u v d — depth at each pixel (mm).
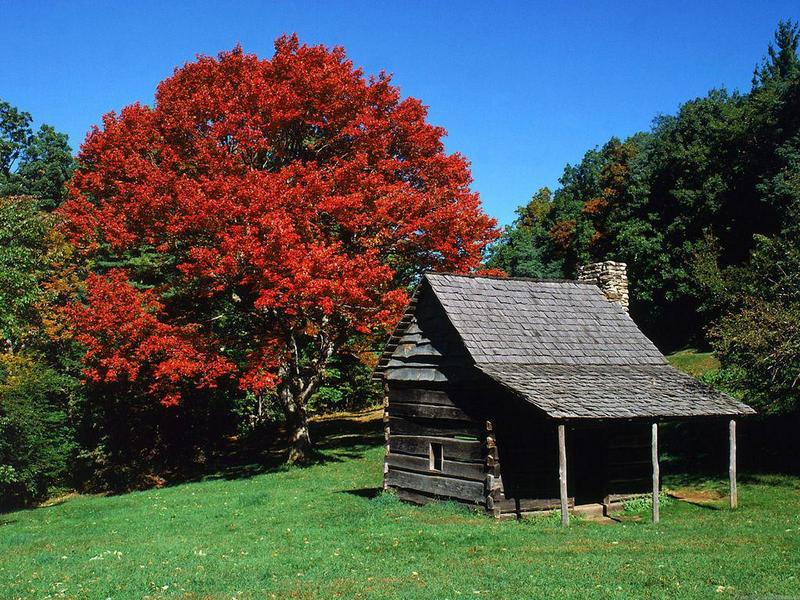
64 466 27844
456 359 18234
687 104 53188
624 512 17844
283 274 23125
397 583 10406
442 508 17609
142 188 24203
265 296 22422
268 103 25484
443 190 27031
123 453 30328
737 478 21109
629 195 51844
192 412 31500
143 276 30453
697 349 42031
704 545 12664
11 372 26453
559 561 11531
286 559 12586
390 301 24297
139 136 26125
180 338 24625
